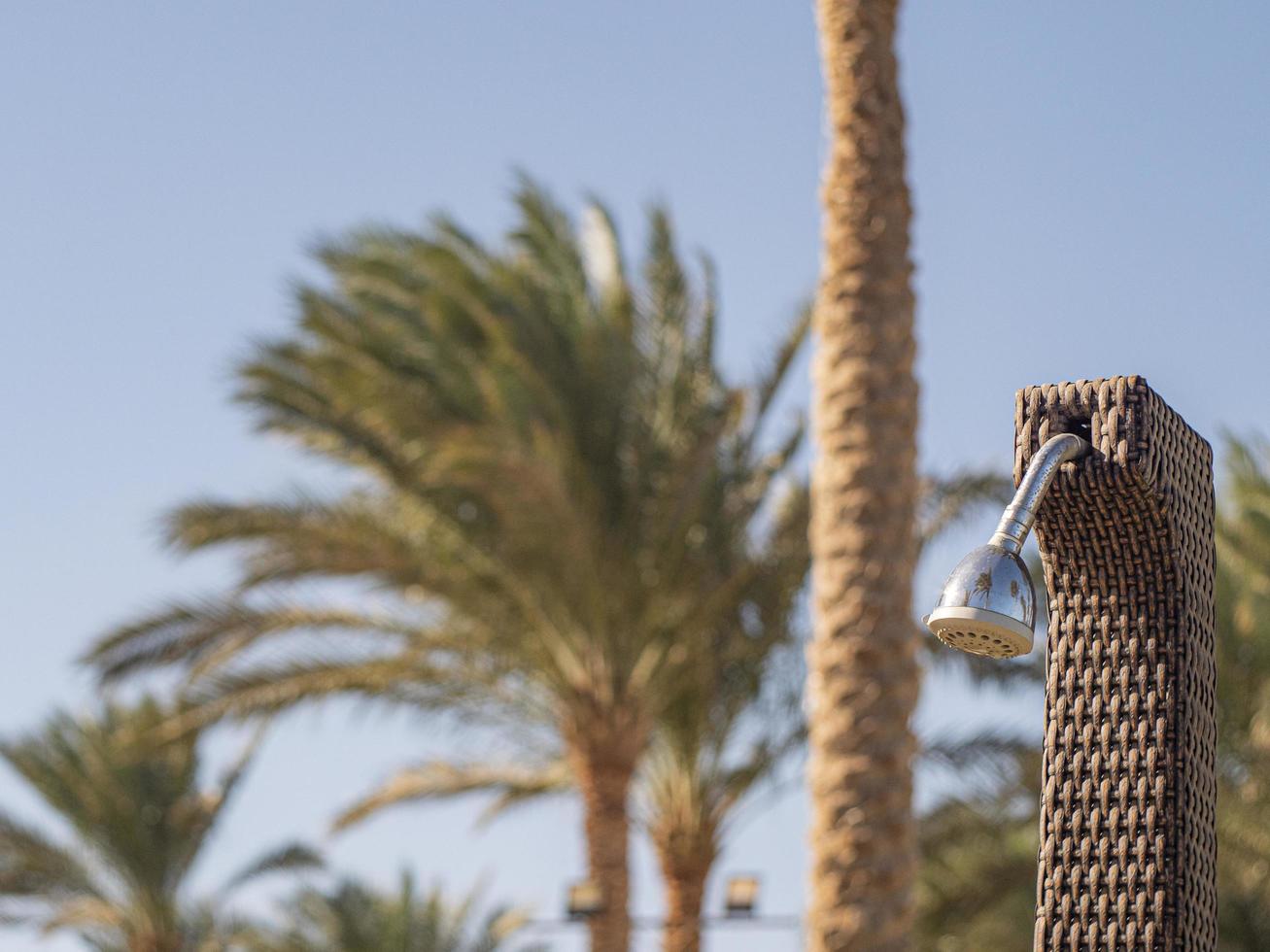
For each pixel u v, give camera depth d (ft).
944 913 53.21
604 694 48.78
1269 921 47.03
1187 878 10.85
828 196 29.71
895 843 28.45
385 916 85.61
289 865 82.38
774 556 49.08
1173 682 11.06
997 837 52.85
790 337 48.85
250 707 47.14
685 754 51.52
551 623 47.80
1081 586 11.44
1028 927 55.93
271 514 45.42
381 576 46.19
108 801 78.07
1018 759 49.83
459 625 48.29
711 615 48.06
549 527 43.32
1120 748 11.14
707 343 48.65
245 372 45.16
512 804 52.16
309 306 45.37
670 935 50.88
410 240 46.62
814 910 28.48
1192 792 11.00
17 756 77.66
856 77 29.66
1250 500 52.24
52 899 78.43
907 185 29.76
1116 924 10.88
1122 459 11.02
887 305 29.22
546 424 44.78
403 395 43.01
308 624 47.19
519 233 47.57
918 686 29.07
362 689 48.16
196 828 79.87
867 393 29.09
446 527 45.80
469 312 44.73
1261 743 48.32
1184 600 11.19
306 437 46.34
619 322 48.37
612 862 48.34
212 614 46.50
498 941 84.17
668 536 46.32
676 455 47.44
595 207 50.83
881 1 29.96
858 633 28.78
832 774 28.68
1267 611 48.88
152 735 47.93
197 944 80.79
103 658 46.26
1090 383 11.34
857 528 28.96
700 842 51.62
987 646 11.04
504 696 49.85
